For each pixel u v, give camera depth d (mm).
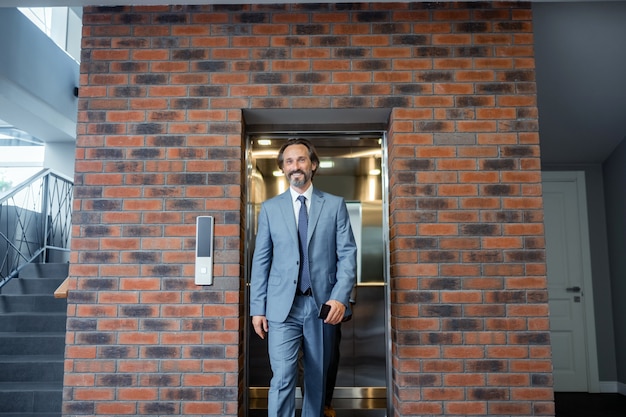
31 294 5289
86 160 3273
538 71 4168
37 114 6184
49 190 6742
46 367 4211
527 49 3311
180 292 3170
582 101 4477
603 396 4980
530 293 3143
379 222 4230
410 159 3244
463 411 3070
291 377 2781
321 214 2930
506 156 3238
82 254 3209
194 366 3119
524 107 3271
